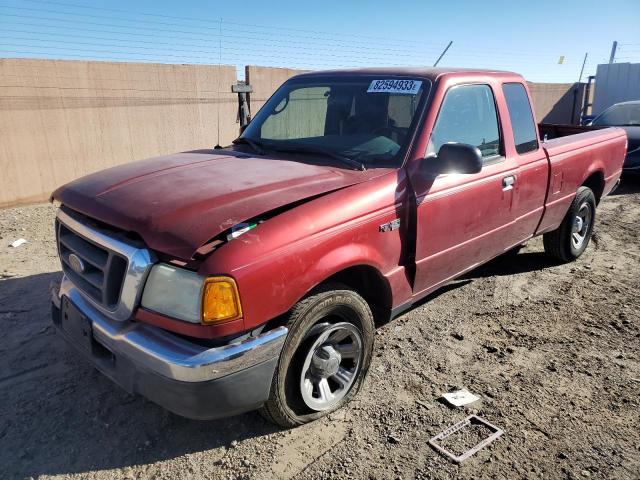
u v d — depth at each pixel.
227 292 2.40
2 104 7.51
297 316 2.73
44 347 3.82
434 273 3.69
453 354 3.87
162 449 2.87
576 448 2.91
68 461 2.76
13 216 7.33
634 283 5.25
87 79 8.27
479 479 2.67
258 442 2.92
